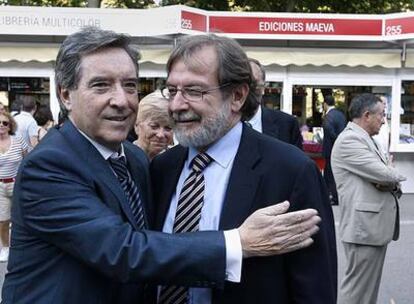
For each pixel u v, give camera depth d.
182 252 1.59
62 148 1.70
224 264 1.61
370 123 4.31
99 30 1.74
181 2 18.45
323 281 1.82
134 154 2.10
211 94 1.83
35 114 8.57
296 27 9.73
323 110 10.32
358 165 4.22
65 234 1.60
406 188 10.68
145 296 1.95
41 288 1.65
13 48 9.48
